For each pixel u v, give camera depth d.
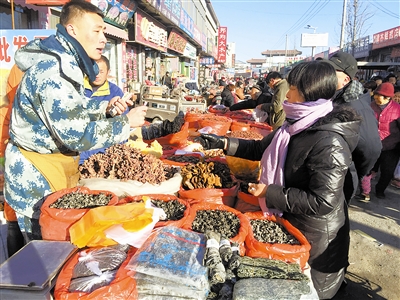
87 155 2.85
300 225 2.23
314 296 1.82
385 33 24.14
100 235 1.83
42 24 6.27
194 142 4.40
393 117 5.37
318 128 2.04
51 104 1.89
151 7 11.35
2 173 3.18
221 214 2.32
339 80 3.19
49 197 2.16
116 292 1.51
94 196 2.27
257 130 5.61
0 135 3.15
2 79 3.86
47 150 2.17
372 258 3.73
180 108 7.50
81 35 2.05
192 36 22.31
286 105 2.20
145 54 14.53
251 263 1.81
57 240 2.00
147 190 2.50
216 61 50.62
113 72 10.44
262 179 2.34
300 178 2.16
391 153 5.48
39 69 1.93
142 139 3.88
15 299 1.51
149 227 1.93
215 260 1.70
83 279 1.59
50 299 1.57
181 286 1.61
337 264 2.30
